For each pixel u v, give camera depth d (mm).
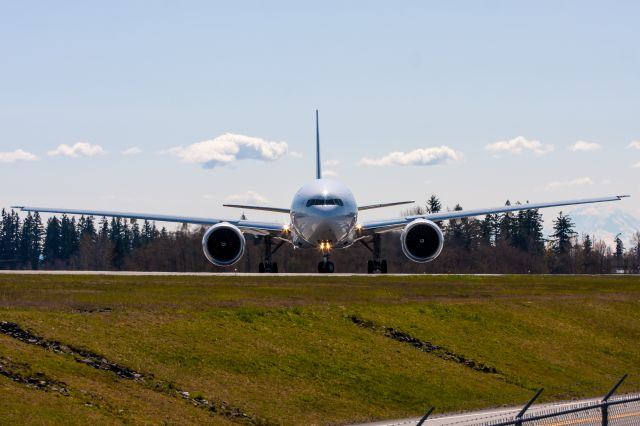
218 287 171875
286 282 188625
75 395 101375
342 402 119688
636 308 191375
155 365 116875
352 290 178625
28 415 92938
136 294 155125
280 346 133125
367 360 135500
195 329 131625
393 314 157375
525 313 173625
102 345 118625
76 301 141625
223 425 103688
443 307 166250
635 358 165875
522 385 140125
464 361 145750
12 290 154375
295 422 109750
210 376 118188
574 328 172250
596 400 132375
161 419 100688
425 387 130500
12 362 105750
